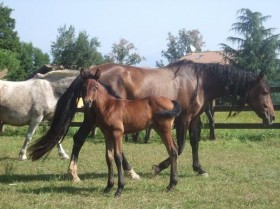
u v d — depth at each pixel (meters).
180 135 7.38
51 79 9.67
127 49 62.72
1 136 14.65
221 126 13.13
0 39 60.50
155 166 7.40
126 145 12.23
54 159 9.73
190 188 6.54
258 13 39.47
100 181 7.14
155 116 6.14
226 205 5.58
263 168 8.37
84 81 5.91
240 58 38.50
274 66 38.16
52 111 9.66
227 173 7.89
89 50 51.25
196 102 7.45
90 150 11.21
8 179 7.36
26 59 71.56
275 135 13.13
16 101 9.39
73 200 5.78
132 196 6.01
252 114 19.77
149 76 7.25
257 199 5.89
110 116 5.91
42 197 5.92
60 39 51.50
